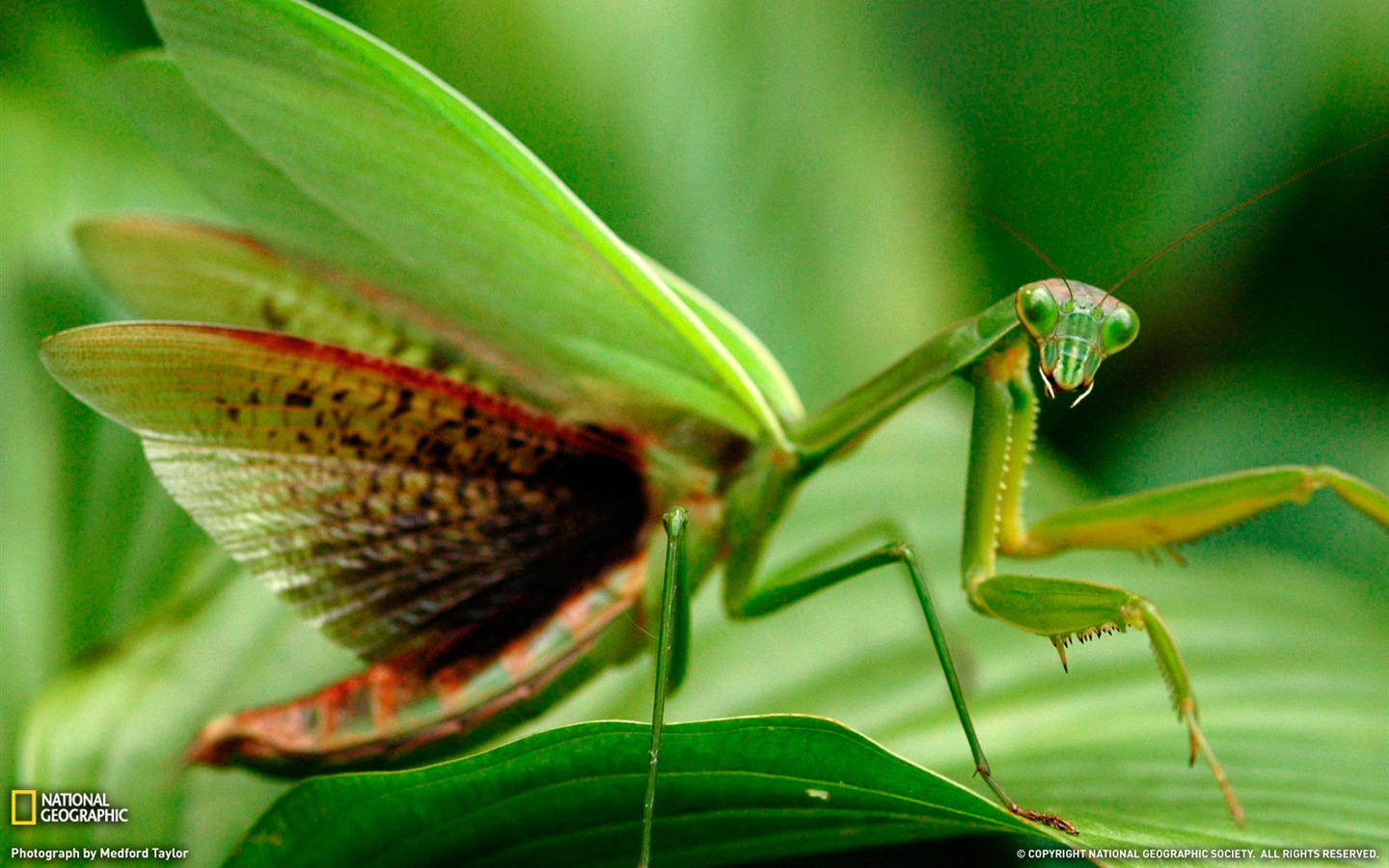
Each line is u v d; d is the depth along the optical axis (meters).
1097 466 0.38
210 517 0.30
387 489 0.30
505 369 0.31
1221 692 0.33
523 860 0.29
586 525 0.31
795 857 0.31
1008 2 0.38
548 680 0.31
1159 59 0.38
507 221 0.30
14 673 0.32
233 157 0.30
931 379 0.31
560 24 0.36
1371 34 0.37
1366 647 0.34
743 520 0.32
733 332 0.31
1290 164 0.37
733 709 0.33
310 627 0.33
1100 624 0.29
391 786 0.28
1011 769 0.31
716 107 0.37
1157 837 0.28
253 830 0.29
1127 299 0.38
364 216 0.30
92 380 0.29
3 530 0.33
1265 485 0.30
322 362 0.30
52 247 0.34
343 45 0.29
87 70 0.35
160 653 0.32
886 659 0.34
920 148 0.38
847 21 0.39
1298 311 0.38
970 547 0.31
